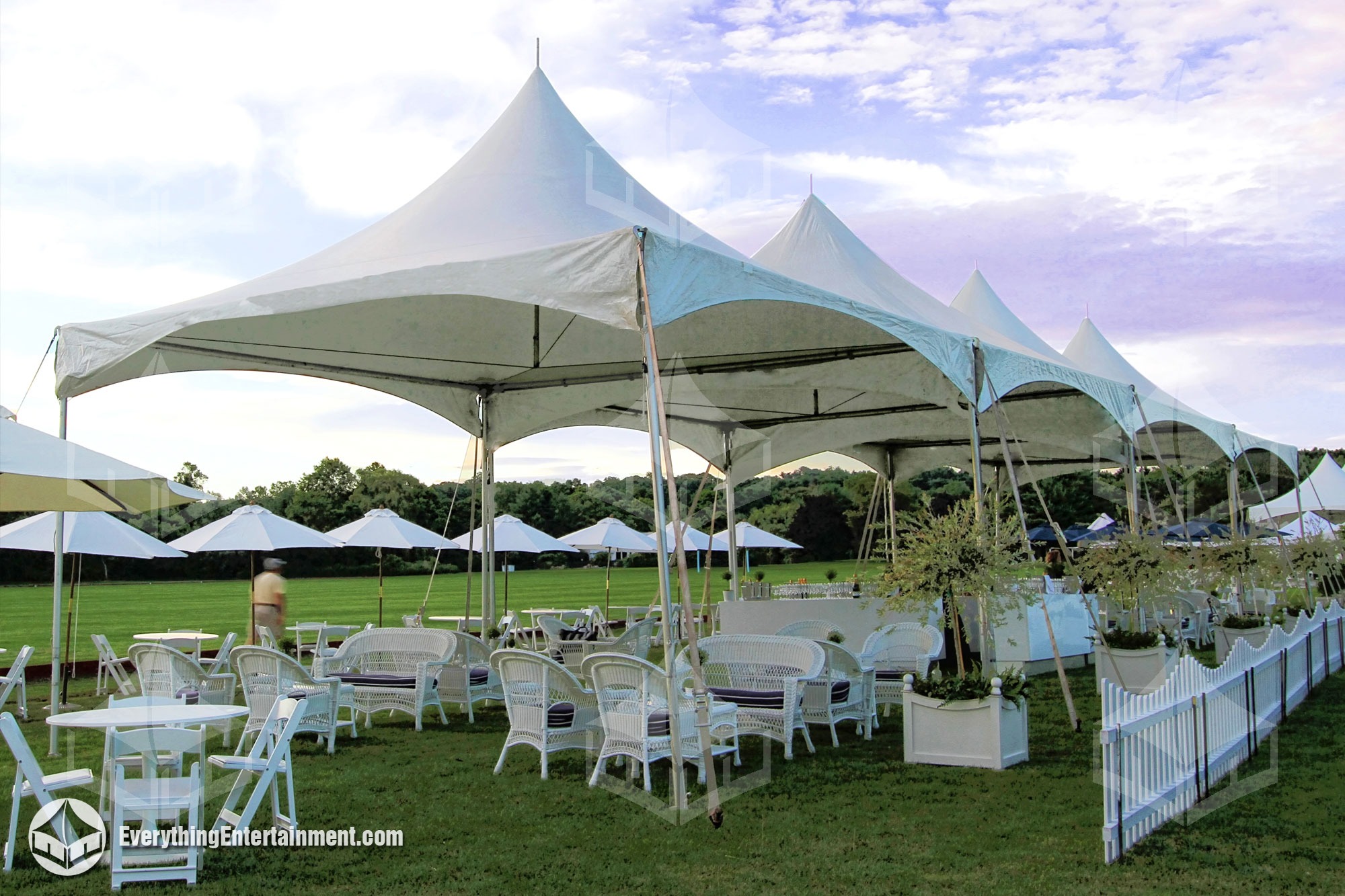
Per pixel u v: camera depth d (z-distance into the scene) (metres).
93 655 16.09
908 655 8.96
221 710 5.02
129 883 4.40
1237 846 4.91
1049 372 9.95
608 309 5.84
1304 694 9.66
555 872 4.56
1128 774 4.91
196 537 11.61
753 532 17.09
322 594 30.95
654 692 6.09
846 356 11.60
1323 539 15.24
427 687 8.68
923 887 4.33
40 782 4.62
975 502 7.27
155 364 8.78
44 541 9.80
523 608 25.42
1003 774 6.57
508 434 12.17
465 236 7.45
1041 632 12.07
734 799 5.93
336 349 9.99
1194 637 14.25
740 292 6.49
